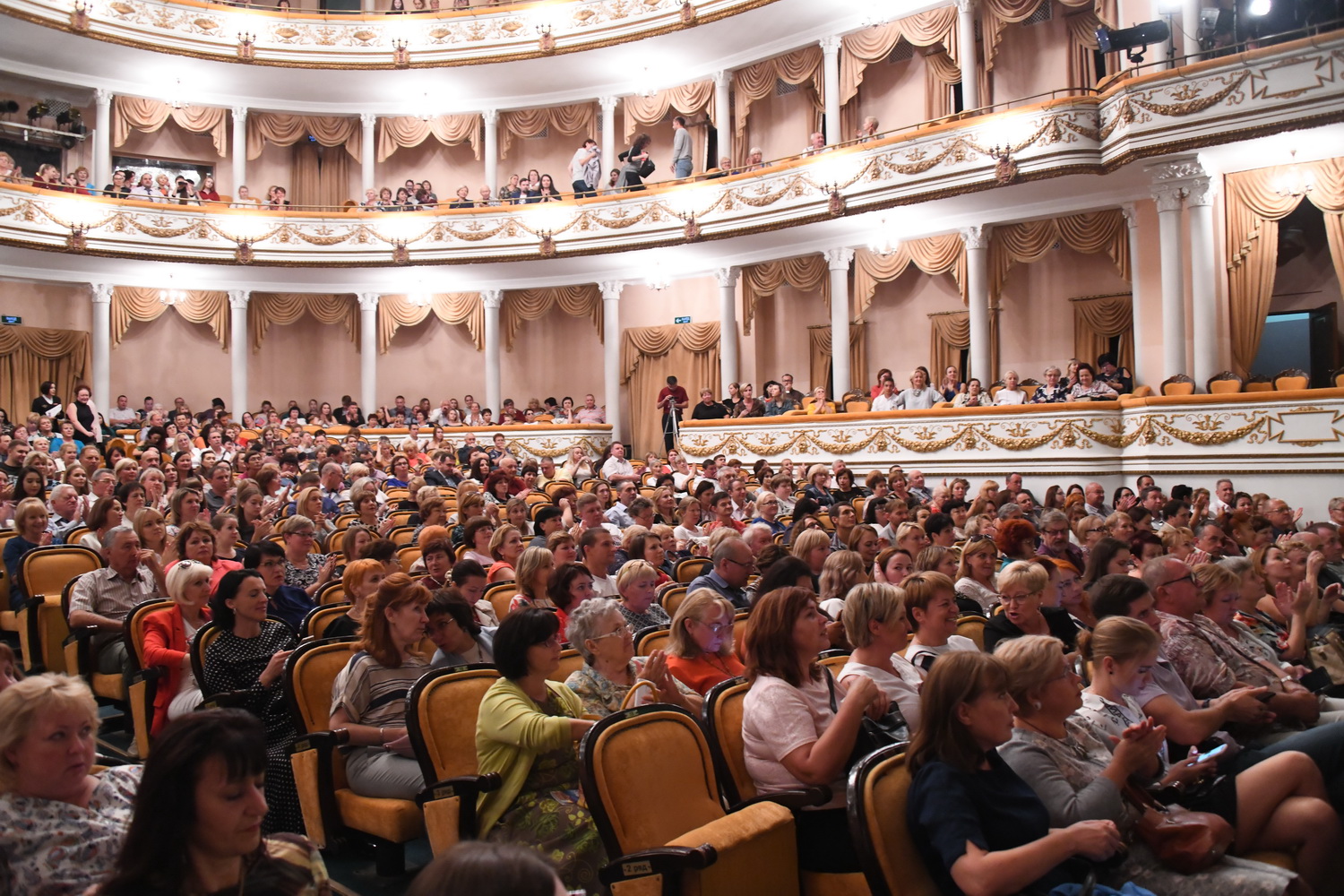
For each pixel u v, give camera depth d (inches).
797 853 126.0
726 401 703.7
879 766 112.6
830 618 190.1
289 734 168.6
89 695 98.2
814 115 784.9
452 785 134.7
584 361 893.8
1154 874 120.3
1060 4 678.5
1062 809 117.9
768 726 130.0
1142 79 518.9
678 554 313.6
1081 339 666.2
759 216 681.6
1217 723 147.0
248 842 86.2
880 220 669.9
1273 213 542.0
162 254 764.0
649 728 125.0
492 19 804.6
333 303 878.4
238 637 181.5
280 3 852.6
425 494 385.7
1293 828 128.6
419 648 171.0
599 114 859.4
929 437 568.7
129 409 792.9
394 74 830.5
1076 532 316.8
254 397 895.1
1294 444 463.2
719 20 733.9
